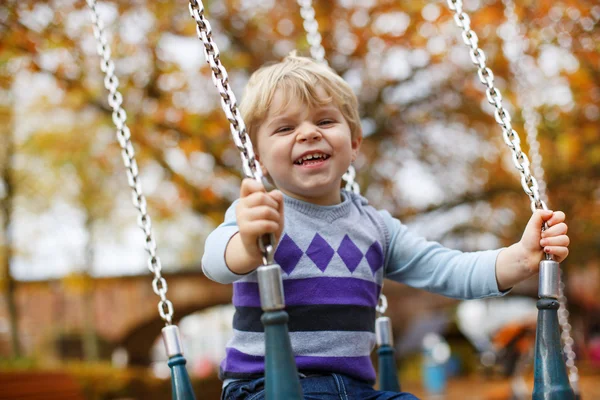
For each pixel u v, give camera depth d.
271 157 1.99
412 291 13.99
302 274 1.97
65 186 16.50
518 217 11.69
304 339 1.94
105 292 21.86
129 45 7.34
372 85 8.50
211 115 7.25
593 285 21.92
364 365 2.02
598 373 16.39
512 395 9.48
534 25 6.38
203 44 1.52
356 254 2.07
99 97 7.48
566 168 9.10
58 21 6.64
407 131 8.93
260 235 1.46
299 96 1.98
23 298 22.53
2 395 5.57
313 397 1.87
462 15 1.81
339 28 7.99
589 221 11.88
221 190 8.11
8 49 6.37
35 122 13.14
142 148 7.72
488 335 20.62
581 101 7.75
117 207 18.03
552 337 1.59
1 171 15.68
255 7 7.97
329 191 2.07
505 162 9.54
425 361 16.70
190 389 1.87
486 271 1.99
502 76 7.35
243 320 2.00
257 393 1.86
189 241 22.36
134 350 24.11
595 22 6.44
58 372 6.46
